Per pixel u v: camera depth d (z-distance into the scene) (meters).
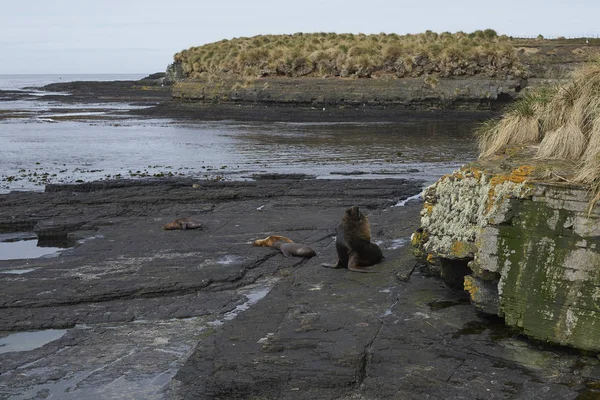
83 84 130.12
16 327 7.84
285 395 5.73
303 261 10.58
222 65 57.28
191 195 16.66
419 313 7.54
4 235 13.55
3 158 26.89
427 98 46.78
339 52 52.38
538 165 7.71
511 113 10.92
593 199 6.37
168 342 7.27
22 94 99.69
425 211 9.19
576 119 8.76
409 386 5.79
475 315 7.45
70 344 7.23
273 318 7.49
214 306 8.48
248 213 14.59
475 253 7.55
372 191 17.08
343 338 6.78
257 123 44.59
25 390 6.10
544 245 6.70
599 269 6.29
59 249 12.45
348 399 5.63
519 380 5.87
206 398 5.73
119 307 8.47
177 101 57.59
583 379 5.88
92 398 5.91
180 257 10.77
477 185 7.91
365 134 36.09
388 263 9.78
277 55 54.69
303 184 18.31
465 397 5.58
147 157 27.20
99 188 18.20
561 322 6.46
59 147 31.14
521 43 54.03
